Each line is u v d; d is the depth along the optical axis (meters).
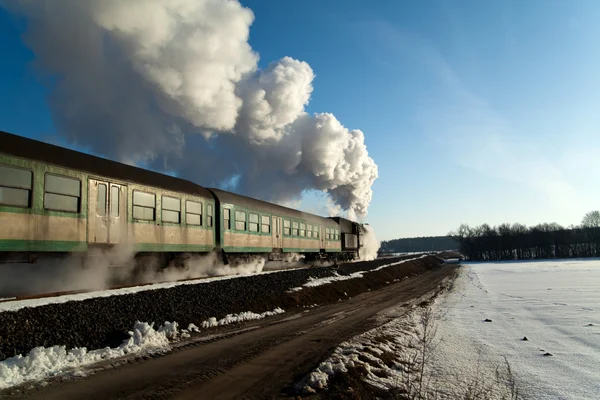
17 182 10.13
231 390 6.50
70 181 11.59
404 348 11.50
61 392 5.92
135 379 6.70
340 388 7.06
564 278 38.12
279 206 27.17
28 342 7.29
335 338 11.01
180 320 10.90
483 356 11.36
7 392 5.80
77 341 8.04
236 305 13.92
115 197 13.18
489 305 21.88
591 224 119.81
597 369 10.13
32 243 10.43
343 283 25.00
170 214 15.85
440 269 68.62
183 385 6.52
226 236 19.91
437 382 8.88
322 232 34.12
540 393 8.48
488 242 116.25
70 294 10.22
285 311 15.92
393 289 30.86
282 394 6.48
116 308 9.49
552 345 12.63
